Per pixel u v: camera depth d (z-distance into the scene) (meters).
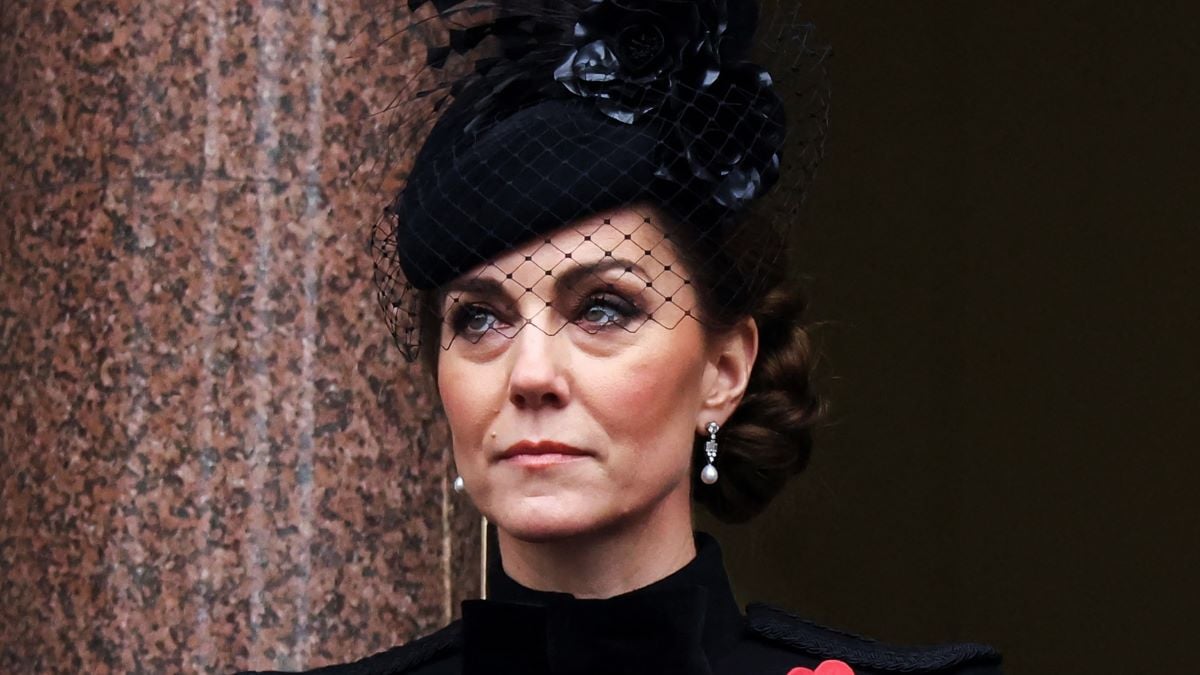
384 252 5.76
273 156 6.66
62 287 6.66
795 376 5.54
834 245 19.19
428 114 6.20
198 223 6.61
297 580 6.53
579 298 4.80
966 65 19.05
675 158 4.88
